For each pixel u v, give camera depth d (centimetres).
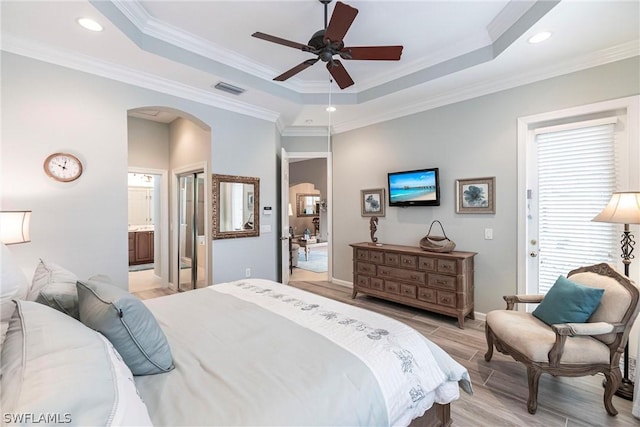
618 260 264
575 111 281
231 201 396
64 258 263
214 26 264
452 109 367
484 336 305
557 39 245
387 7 237
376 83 374
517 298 249
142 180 769
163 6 236
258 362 125
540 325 220
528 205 315
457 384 160
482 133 342
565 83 287
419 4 234
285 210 468
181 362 126
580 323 197
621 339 188
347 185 494
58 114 260
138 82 307
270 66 343
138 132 474
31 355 80
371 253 405
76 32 231
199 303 201
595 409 195
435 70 321
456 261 326
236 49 305
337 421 101
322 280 544
